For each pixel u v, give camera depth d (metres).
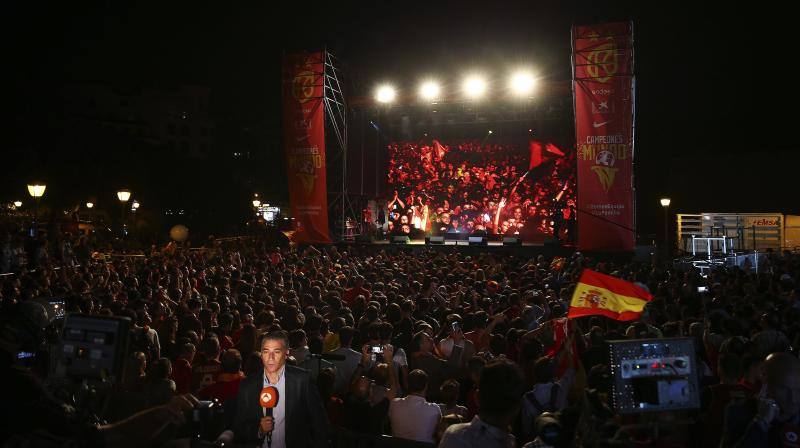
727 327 7.55
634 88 22.06
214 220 60.00
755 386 5.09
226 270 16.75
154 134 78.19
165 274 15.23
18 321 3.35
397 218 33.62
